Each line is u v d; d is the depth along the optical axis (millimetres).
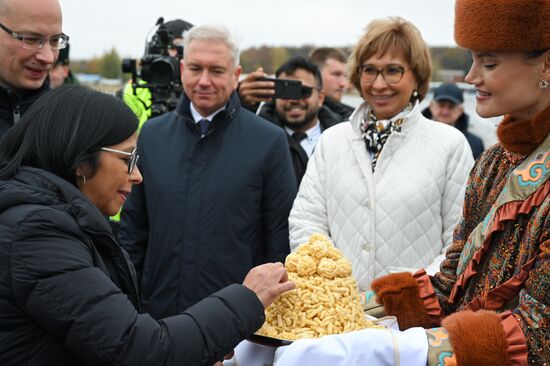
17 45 2693
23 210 1644
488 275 1882
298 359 1732
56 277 1609
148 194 3354
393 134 2965
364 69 3062
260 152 3322
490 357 1632
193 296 3244
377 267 2906
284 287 1878
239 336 1774
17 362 1644
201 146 3320
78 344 1611
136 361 1634
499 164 2002
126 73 3998
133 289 1864
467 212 2094
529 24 1732
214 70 3316
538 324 1663
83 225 1697
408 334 1757
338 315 1941
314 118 4711
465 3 1817
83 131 1759
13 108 2801
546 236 1725
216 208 3256
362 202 2955
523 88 1788
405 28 3021
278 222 3342
